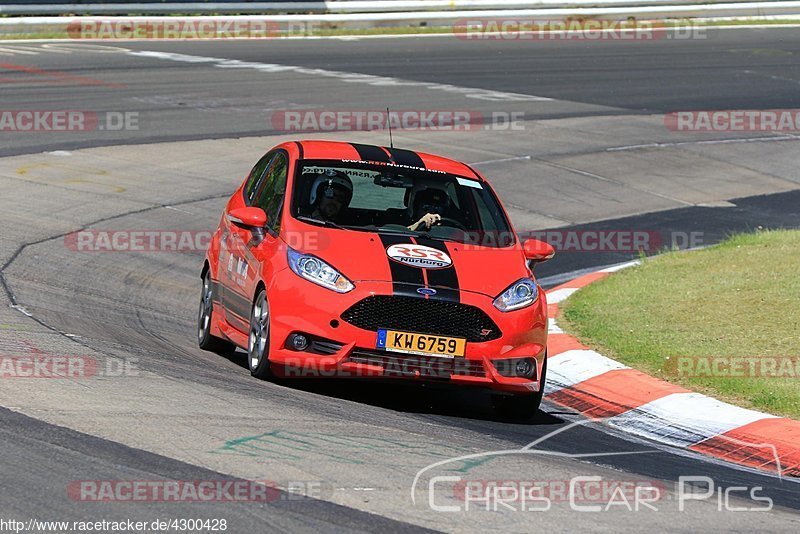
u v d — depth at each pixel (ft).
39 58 299.79
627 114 276.41
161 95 260.62
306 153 104.99
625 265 157.79
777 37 403.75
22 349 91.91
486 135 245.65
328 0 397.39
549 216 194.80
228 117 242.17
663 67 339.36
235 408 81.41
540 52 360.48
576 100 289.33
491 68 327.26
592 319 125.59
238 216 97.40
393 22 397.39
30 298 115.55
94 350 95.50
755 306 123.85
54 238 148.15
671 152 244.42
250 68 305.32
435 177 104.94
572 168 226.38
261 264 94.58
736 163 240.12
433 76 309.83
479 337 89.56
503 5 410.93
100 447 68.80
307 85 284.00
